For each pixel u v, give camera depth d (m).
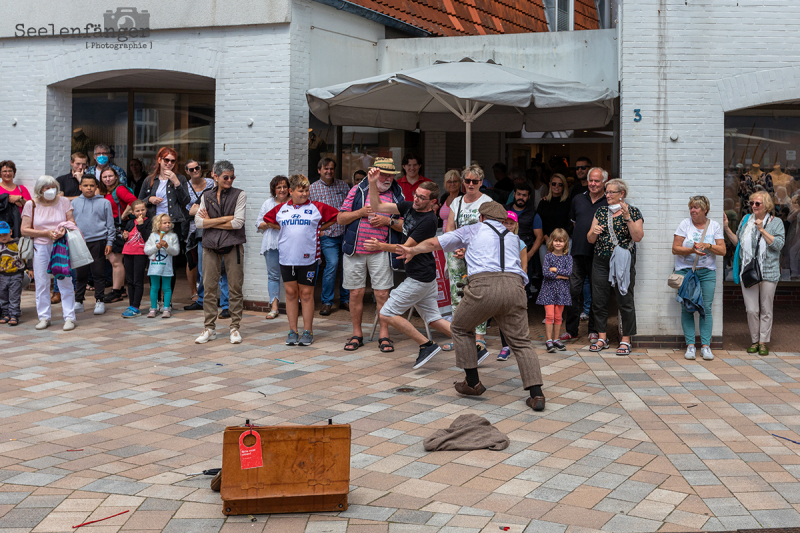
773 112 10.73
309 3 10.38
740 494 4.52
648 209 8.53
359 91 9.30
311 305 8.45
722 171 8.45
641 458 5.12
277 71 10.16
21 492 4.41
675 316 8.55
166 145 13.47
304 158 10.51
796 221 10.77
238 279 8.54
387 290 8.39
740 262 8.40
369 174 7.72
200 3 10.38
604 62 11.01
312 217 8.24
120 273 11.09
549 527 4.05
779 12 8.32
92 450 5.14
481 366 7.72
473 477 4.76
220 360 7.72
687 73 8.45
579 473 4.84
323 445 4.25
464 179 7.61
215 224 8.35
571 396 6.64
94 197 10.09
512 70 9.66
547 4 15.80
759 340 8.34
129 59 10.92
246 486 4.18
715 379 7.26
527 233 9.57
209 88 13.25
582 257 8.67
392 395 6.56
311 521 4.13
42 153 11.62
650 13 8.44
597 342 8.47
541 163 13.37
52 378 6.96
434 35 12.55
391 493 4.51
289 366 7.53
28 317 9.89
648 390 6.85
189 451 5.15
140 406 6.14
